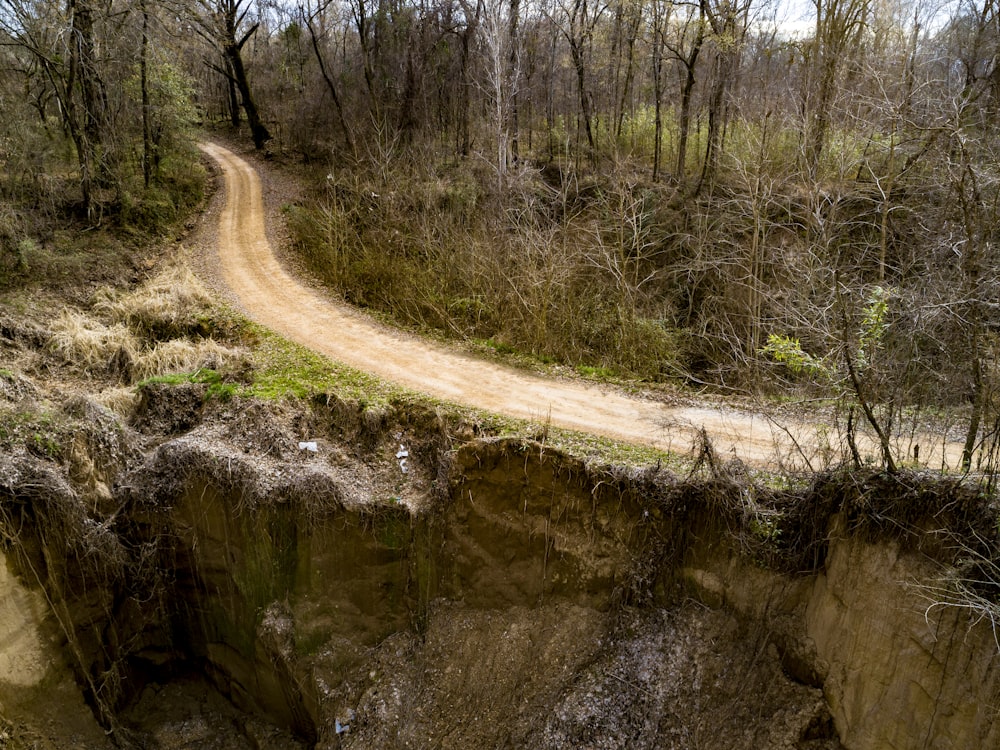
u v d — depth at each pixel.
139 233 28.25
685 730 11.16
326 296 24.14
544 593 12.91
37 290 22.22
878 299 10.37
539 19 36.03
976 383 9.68
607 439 13.69
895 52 24.98
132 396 16.17
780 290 21.61
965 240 9.99
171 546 13.99
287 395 15.43
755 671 11.10
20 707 12.37
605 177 31.83
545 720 11.95
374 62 39.59
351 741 12.66
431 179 31.39
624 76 39.16
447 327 21.55
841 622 10.27
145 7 28.66
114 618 13.91
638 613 12.15
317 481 13.07
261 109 50.75
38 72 27.61
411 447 14.45
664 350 21.25
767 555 11.03
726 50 27.78
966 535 8.91
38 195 26.48
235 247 28.45
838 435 11.79
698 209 27.09
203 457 13.55
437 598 13.47
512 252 23.55
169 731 14.15
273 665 13.44
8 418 13.31
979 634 8.66
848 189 24.88
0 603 12.11
